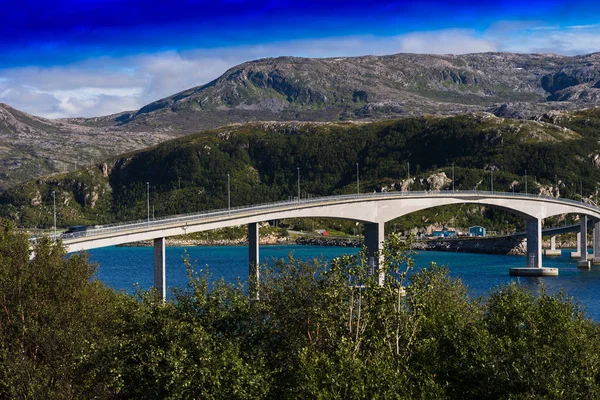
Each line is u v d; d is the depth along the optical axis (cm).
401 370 3812
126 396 3834
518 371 3816
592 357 3925
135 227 10494
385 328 4034
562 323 4222
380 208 14588
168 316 3994
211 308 4053
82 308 5028
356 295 4075
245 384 3769
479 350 4128
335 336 3988
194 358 3788
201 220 11444
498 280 15512
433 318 4372
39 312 4912
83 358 3994
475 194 16500
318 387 3650
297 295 4159
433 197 15638
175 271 17038
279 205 12800
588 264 19338
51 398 3866
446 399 3750
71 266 5541
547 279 15925
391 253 4166
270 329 4100
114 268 18912
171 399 3569
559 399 3697
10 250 5519
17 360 4128
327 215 13550
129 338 3931
